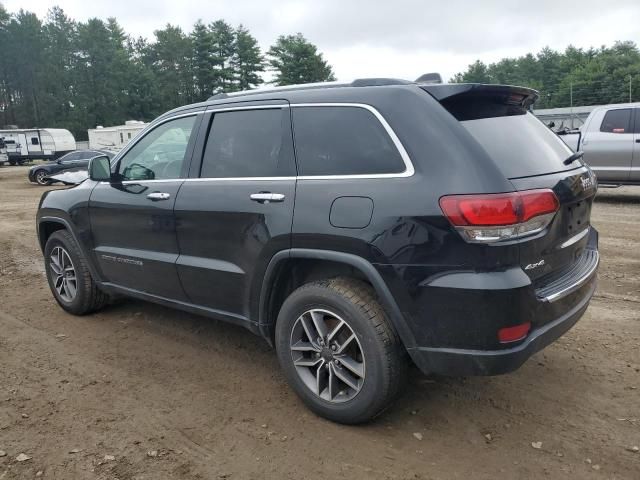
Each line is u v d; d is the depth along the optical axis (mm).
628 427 3127
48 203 5070
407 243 2752
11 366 4035
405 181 2811
